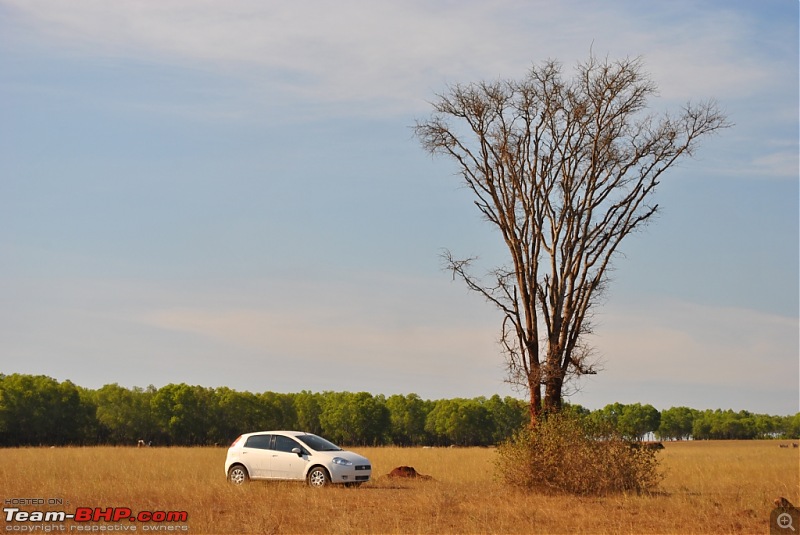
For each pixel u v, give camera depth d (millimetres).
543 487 22906
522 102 27281
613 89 26812
